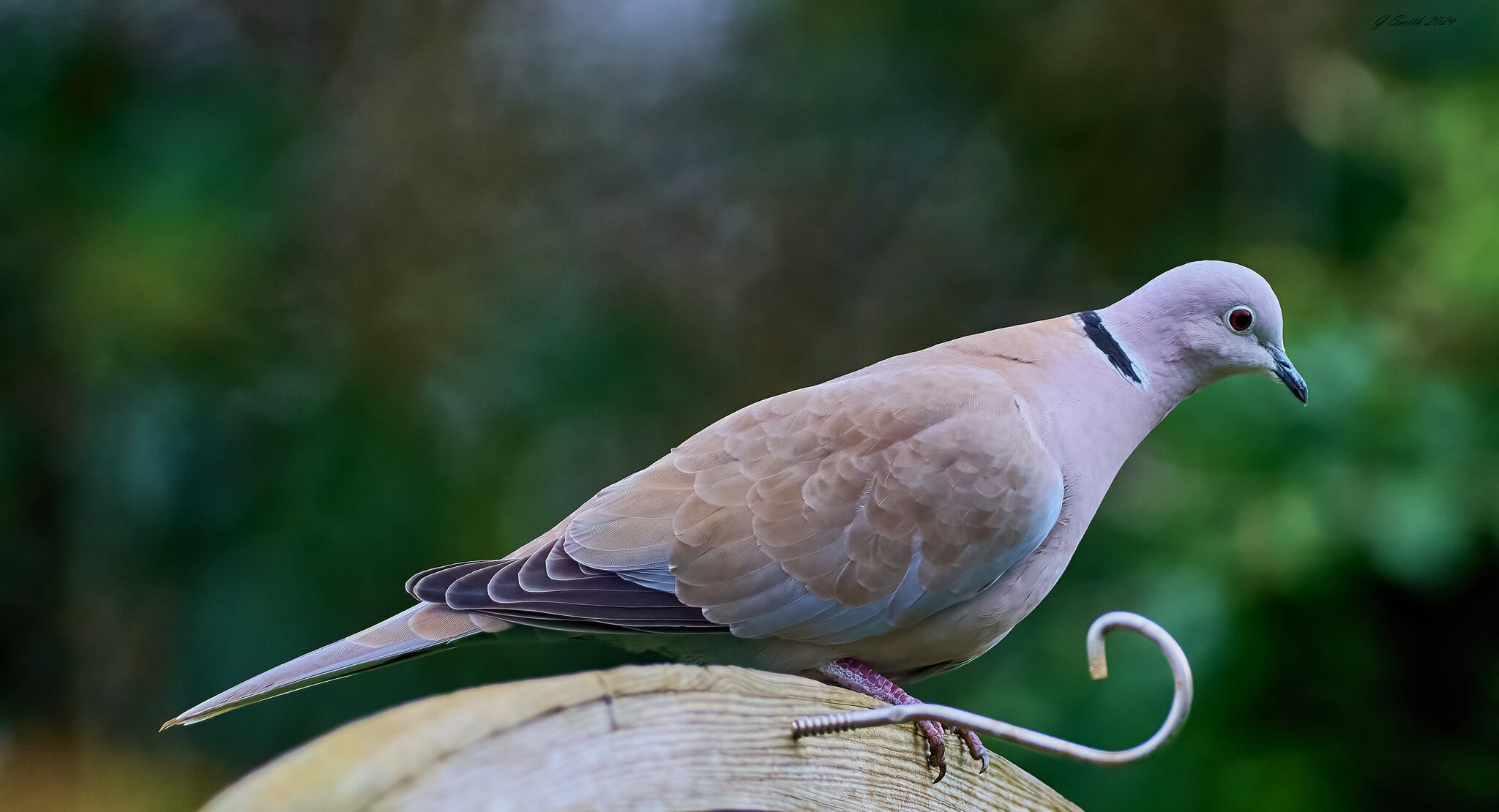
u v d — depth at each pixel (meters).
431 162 14.27
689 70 15.23
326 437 12.54
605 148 14.91
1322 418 9.50
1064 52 13.88
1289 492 9.30
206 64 14.20
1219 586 9.20
